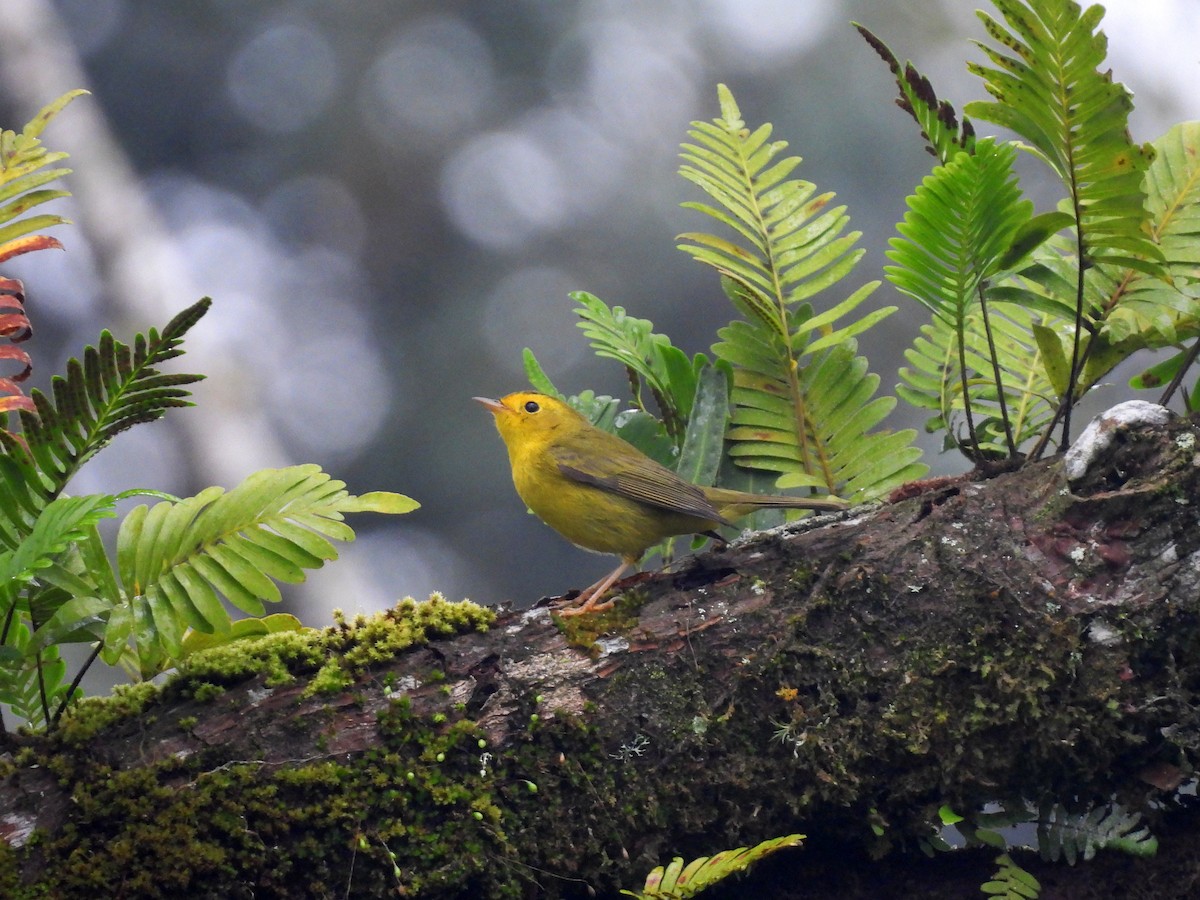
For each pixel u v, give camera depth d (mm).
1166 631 5426
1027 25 5375
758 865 6020
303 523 5785
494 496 23703
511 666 5719
